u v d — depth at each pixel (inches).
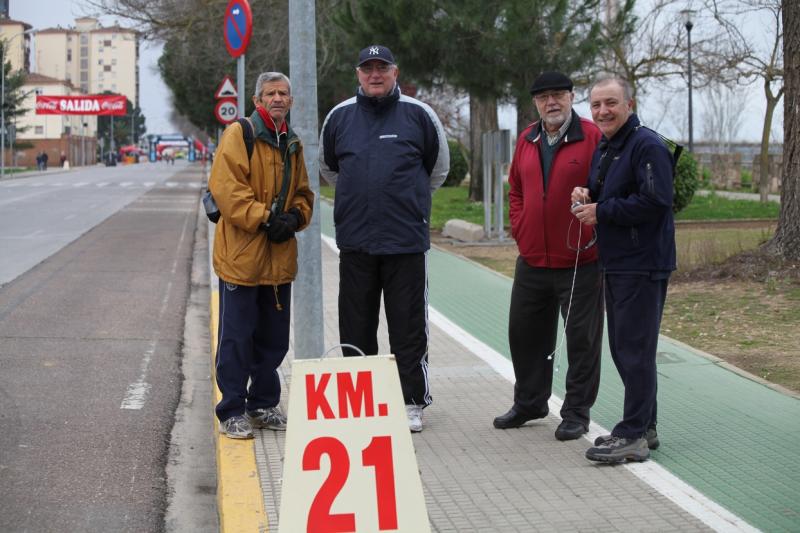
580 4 657.6
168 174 2741.1
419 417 236.2
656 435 219.0
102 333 389.7
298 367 149.3
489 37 628.4
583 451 218.8
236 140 218.5
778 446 221.1
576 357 228.8
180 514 208.2
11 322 402.9
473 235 682.8
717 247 499.2
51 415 273.1
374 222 230.7
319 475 147.6
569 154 223.9
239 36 429.7
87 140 4709.6
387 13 655.1
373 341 244.1
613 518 178.2
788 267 441.7
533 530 173.5
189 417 283.4
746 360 310.0
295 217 224.1
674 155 203.9
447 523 177.2
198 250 706.8
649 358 207.8
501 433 234.4
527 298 232.5
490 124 1080.2
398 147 229.9
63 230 839.1
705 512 180.5
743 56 1003.3
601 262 209.8
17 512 202.4
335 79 1267.2
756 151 2004.2
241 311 225.5
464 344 343.3
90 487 219.3
